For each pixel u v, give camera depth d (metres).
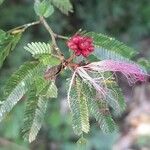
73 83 0.15
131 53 0.16
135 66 0.15
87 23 0.45
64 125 0.38
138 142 0.40
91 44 0.15
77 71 0.15
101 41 0.16
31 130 0.15
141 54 0.47
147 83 0.15
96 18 0.45
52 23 0.42
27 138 0.15
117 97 0.15
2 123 0.36
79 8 0.45
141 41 0.48
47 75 0.14
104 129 0.15
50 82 0.14
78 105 0.15
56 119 0.38
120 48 0.16
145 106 0.43
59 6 0.19
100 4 0.46
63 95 0.38
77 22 0.44
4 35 0.16
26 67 0.15
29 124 0.15
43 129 0.38
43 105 0.15
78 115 0.15
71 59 0.15
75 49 0.15
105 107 0.15
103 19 0.46
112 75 0.15
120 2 0.47
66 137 0.38
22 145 0.36
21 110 0.35
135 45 0.47
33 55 0.15
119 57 0.16
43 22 0.18
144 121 0.42
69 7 0.19
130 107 0.43
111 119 0.15
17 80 0.15
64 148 0.38
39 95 0.14
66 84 0.15
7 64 0.38
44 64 0.14
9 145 0.36
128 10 0.47
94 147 0.38
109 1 0.46
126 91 0.41
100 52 0.16
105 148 0.38
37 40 0.41
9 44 0.16
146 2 0.48
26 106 0.15
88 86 0.15
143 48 0.47
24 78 0.15
